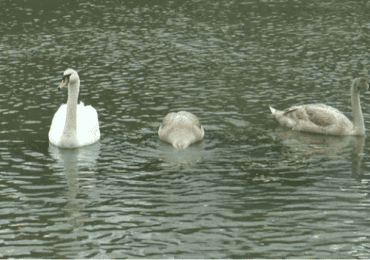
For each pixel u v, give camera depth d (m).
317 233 11.06
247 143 15.55
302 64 22.09
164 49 24.12
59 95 18.97
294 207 12.09
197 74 21.08
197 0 32.97
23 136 15.85
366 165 14.17
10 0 32.59
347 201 12.34
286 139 15.87
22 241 10.79
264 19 28.89
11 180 13.28
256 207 12.09
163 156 14.70
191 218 11.64
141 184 13.13
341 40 25.16
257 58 22.91
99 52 23.69
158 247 10.62
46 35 26.06
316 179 13.40
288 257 10.27
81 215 11.76
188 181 13.28
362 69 21.38
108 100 18.58
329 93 19.09
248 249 10.53
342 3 32.12
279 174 13.66
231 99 18.67
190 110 17.80
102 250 10.52
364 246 10.62
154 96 18.94
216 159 14.51
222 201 12.34
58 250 10.51
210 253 10.41
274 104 18.23
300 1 32.69
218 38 25.67
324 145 15.47
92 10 30.69
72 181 13.27
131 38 25.70
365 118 17.19
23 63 22.22
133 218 11.64
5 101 18.34
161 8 31.16
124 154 14.81
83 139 15.30
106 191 12.80
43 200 12.37
